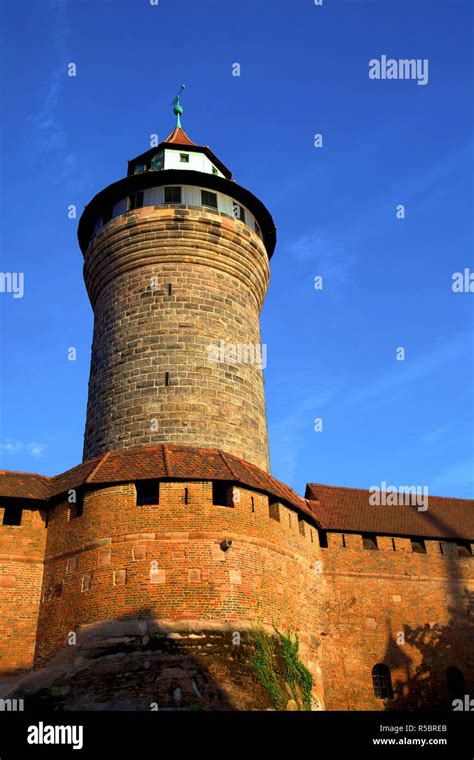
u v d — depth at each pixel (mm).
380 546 35500
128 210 34656
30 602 27109
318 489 38281
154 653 23266
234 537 26547
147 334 31875
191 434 29828
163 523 26047
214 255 33875
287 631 27406
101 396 31969
